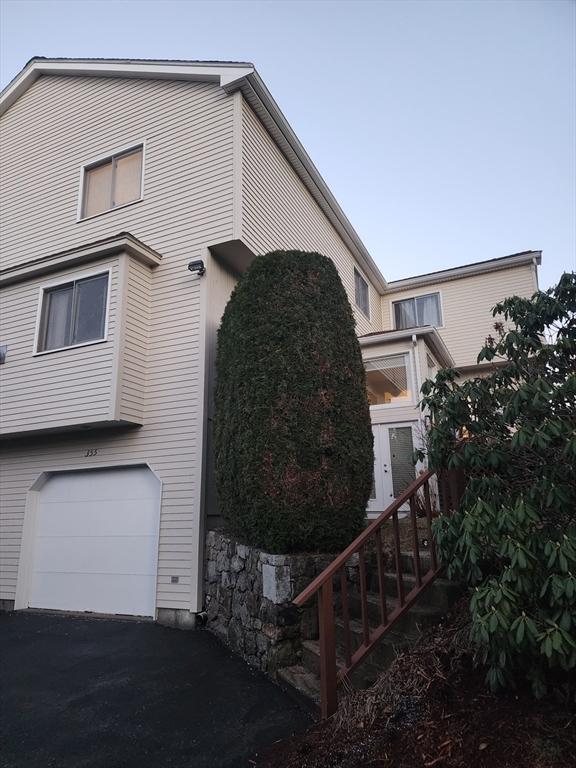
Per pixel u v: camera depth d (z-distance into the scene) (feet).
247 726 11.30
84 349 23.66
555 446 9.48
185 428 22.71
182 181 25.84
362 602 11.08
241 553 17.11
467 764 7.53
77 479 25.27
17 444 27.07
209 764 9.96
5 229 31.76
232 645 17.07
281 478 15.44
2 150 33.76
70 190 29.81
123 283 23.49
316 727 10.25
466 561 9.29
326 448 16.20
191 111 26.66
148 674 14.89
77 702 13.12
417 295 49.47
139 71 28.35
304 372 16.69
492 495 9.57
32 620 22.49
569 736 7.40
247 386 16.78
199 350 23.26
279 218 28.73
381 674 10.52
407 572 14.49
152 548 22.26
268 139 28.50
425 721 8.69
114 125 29.27
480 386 11.05
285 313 17.37
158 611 21.16
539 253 44.91
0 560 25.98
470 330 46.42
